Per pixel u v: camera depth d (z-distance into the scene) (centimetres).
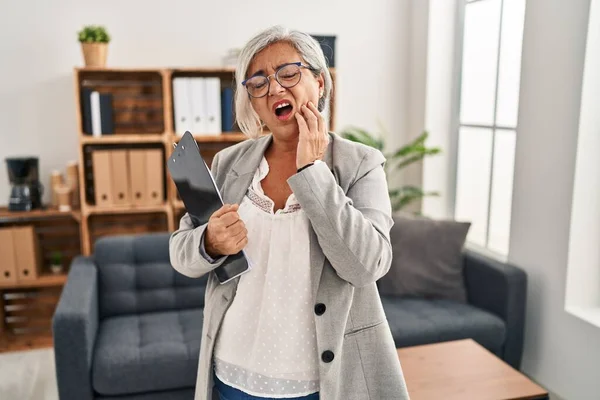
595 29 264
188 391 262
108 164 364
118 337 278
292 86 121
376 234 117
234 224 119
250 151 140
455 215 419
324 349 123
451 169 419
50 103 381
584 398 277
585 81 268
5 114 376
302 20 410
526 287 299
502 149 356
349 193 127
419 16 414
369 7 420
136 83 388
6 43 369
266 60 123
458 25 402
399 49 431
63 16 373
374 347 130
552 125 290
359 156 129
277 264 127
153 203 374
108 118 363
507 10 347
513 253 326
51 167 388
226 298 132
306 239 126
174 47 392
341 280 125
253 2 399
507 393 217
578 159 275
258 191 133
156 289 319
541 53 296
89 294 272
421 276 333
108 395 256
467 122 398
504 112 354
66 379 250
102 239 321
